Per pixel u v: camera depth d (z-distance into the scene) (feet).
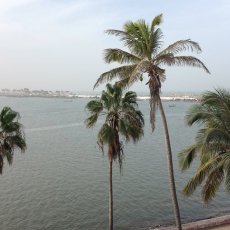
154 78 78.89
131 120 93.61
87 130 419.74
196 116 76.64
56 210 146.61
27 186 180.14
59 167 223.51
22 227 130.00
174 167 225.15
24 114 636.07
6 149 85.97
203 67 76.95
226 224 113.60
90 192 170.40
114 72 82.38
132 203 154.92
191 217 138.41
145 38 78.89
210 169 72.90
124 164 233.55
